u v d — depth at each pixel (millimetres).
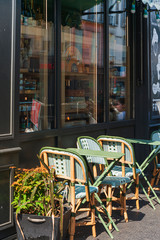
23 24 3965
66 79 4621
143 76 6066
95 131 5105
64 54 4594
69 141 4586
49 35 4309
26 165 3885
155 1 5297
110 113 5512
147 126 6090
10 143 3379
